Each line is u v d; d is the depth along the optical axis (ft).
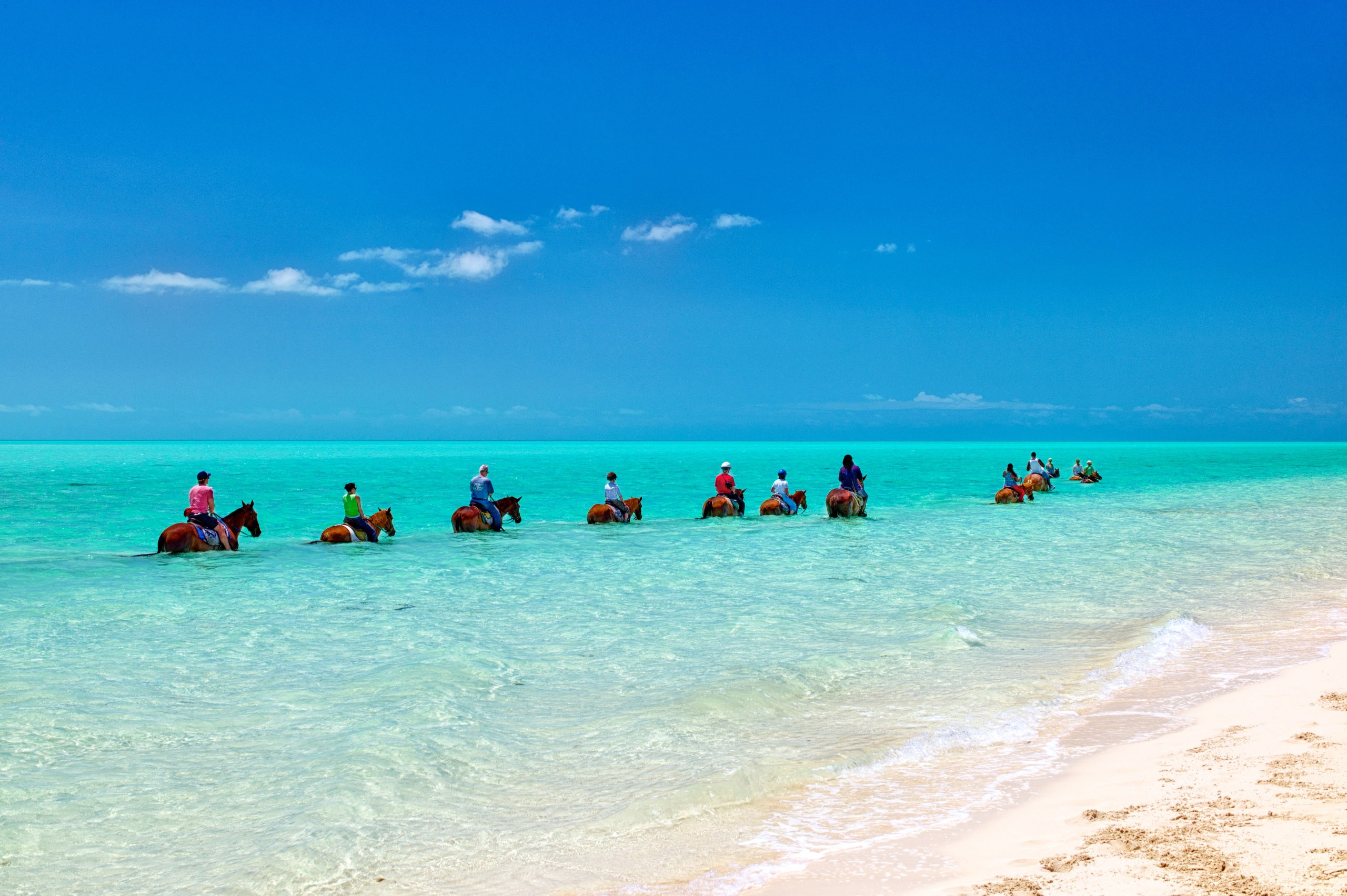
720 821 19.39
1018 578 56.39
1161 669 32.65
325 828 19.25
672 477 217.77
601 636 39.93
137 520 104.17
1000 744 24.56
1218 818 17.29
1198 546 73.05
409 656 35.81
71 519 104.63
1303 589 50.42
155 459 364.99
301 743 25.03
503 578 58.39
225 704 28.96
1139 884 14.39
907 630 40.34
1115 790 19.86
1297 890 13.64
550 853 17.95
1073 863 15.66
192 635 40.32
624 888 16.22
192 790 21.53
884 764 22.94
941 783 21.40
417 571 61.72
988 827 18.38
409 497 145.07
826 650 36.47
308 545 77.46
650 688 31.01
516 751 24.50
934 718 27.02
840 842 17.98
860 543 77.66
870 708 28.30
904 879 15.89
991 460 372.79
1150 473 232.73
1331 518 97.91
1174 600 47.62
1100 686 30.50
